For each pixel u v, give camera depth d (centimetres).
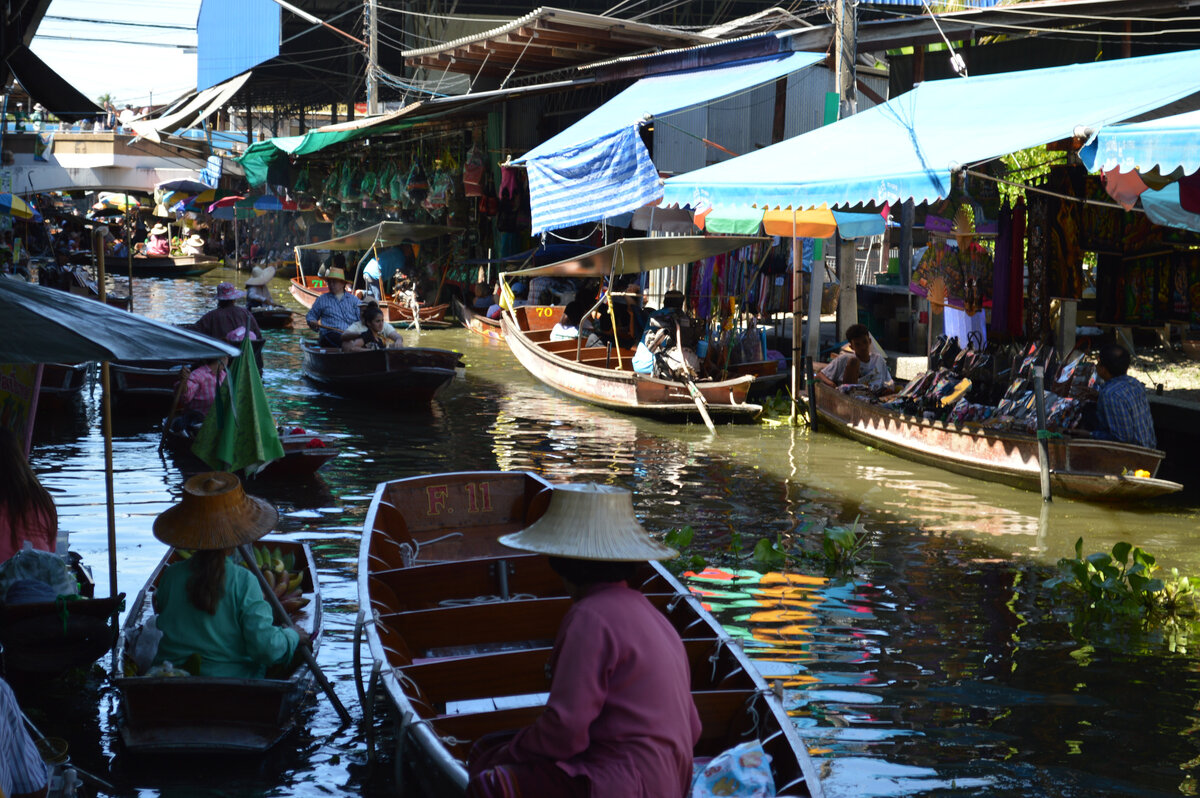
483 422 1481
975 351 1277
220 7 3108
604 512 372
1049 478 1043
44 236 3822
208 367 1256
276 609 585
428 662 509
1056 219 1134
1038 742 550
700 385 1473
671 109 1633
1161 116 906
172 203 4347
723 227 1677
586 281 2345
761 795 365
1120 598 757
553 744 340
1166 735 559
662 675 349
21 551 584
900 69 1794
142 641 569
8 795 322
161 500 1006
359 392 1631
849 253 1728
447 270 2802
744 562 855
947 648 677
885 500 1059
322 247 2672
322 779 508
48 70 1562
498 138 2652
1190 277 1091
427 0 3272
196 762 519
